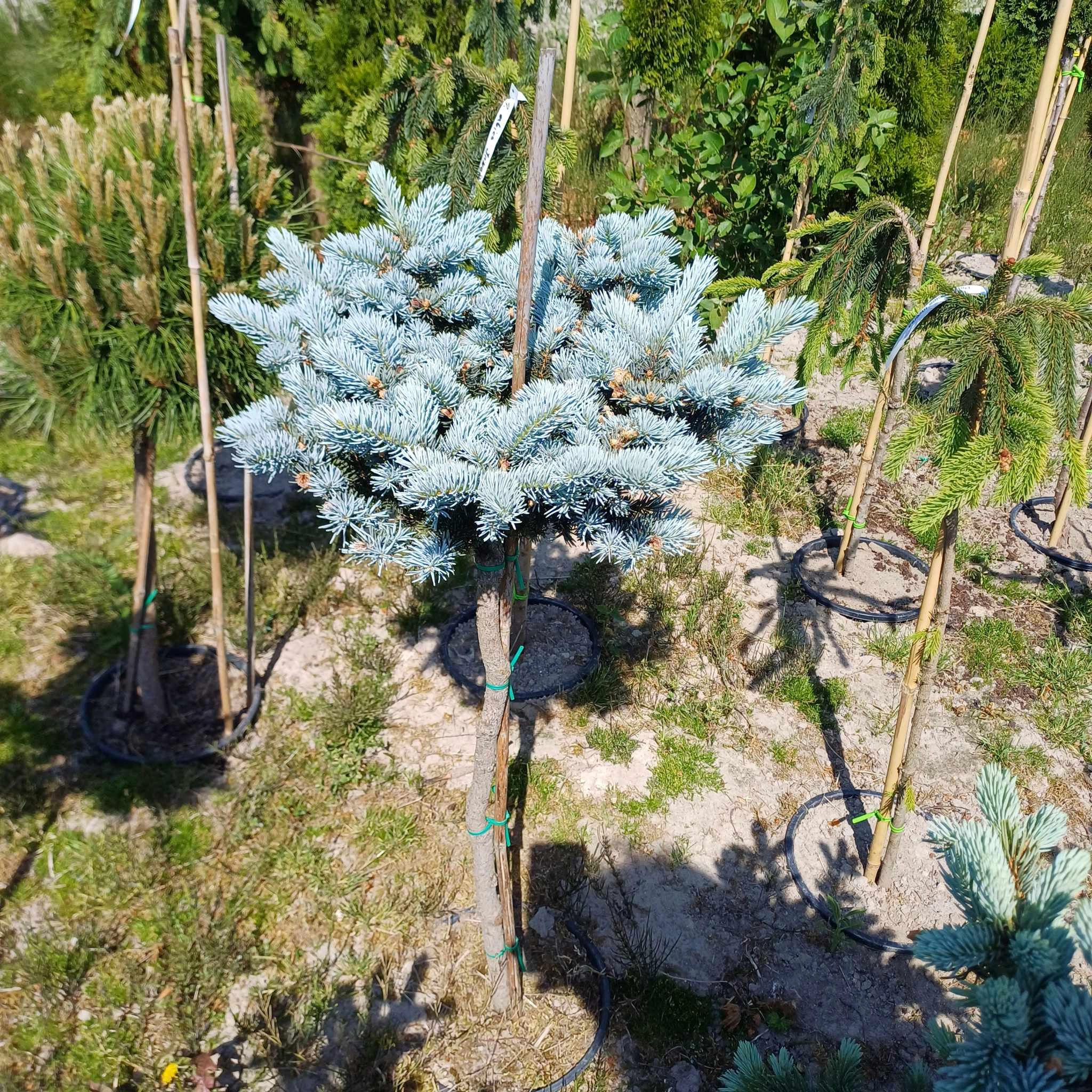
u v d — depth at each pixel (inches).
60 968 111.5
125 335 109.2
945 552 102.3
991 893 52.7
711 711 151.8
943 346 83.0
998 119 369.1
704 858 129.7
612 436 69.6
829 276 114.4
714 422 75.0
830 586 180.2
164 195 110.0
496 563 81.7
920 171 270.4
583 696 151.5
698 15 184.9
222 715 145.6
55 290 104.1
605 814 134.3
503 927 103.8
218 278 111.7
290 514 193.5
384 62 199.5
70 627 161.6
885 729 151.3
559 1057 106.3
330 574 173.3
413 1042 106.7
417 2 197.0
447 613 170.1
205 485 199.0
